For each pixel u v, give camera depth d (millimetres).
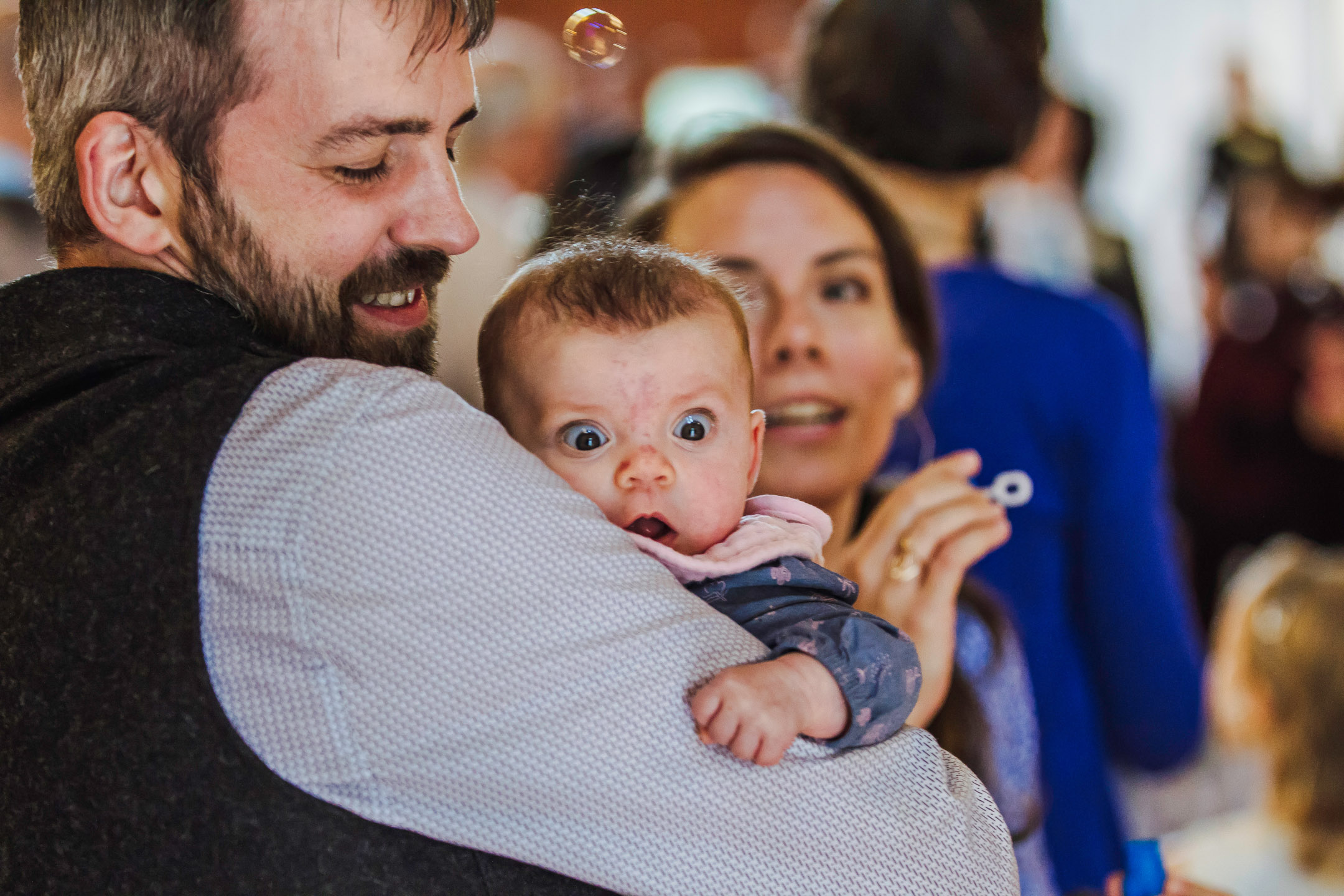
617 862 916
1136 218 5207
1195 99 5223
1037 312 1962
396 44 1082
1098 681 2023
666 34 6508
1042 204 3070
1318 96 5320
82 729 911
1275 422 3609
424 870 913
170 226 1108
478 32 1150
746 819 932
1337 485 3580
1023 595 1917
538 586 923
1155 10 5203
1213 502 3654
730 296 1233
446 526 916
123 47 1068
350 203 1112
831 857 949
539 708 908
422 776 905
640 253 1249
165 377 978
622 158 3127
